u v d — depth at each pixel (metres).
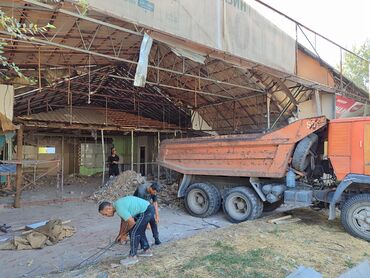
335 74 12.57
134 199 5.04
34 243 5.95
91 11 5.90
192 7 7.00
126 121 16.80
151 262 4.69
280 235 6.21
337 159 6.80
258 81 11.36
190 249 5.29
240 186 8.53
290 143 7.50
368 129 6.46
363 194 6.43
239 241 5.74
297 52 10.20
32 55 8.98
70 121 14.38
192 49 7.55
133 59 11.03
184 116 17.53
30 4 5.25
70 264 5.18
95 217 8.54
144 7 6.12
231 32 7.84
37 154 18.69
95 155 20.73
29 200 11.06
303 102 12.43
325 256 5.10
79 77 12.50
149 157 20.09
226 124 15.69
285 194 7.52
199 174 9.10
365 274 4.20
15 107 13.73
